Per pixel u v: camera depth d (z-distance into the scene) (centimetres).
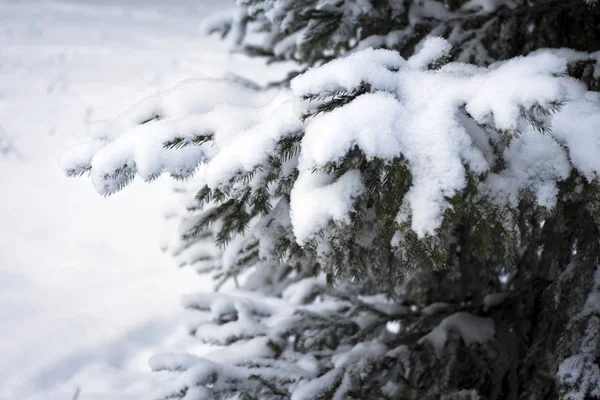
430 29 186
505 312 203
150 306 419
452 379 188
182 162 123
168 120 129
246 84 225
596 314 152
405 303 225
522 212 132
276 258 147
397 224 109
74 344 362
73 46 1250
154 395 171
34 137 703
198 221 157
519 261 204
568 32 179
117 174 121
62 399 311
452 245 188
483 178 112
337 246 119
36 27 1406
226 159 115
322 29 187
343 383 178
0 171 612
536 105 98
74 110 816
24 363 335
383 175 112
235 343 205
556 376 153
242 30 237
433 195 106
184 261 244
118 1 1975
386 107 110
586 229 136
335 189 112
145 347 374
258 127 119
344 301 226
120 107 844
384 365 189
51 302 409
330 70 112
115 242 512
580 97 118
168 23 1691
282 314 217
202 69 1128
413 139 109
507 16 182
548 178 116
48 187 596
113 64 1123
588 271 156
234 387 174
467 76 120
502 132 111
